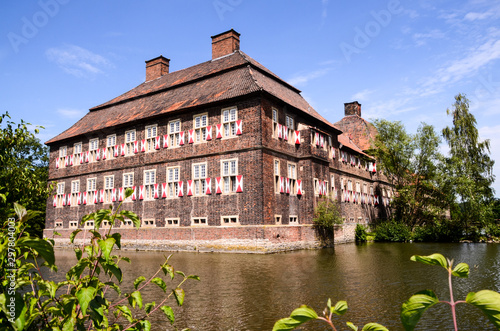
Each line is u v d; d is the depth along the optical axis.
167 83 33.81
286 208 26.17
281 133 26.50
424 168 36.06
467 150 36.50
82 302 3.00
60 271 15.16
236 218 24.20
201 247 24.98
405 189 35.50
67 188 35.31
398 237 34.56
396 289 11.10
